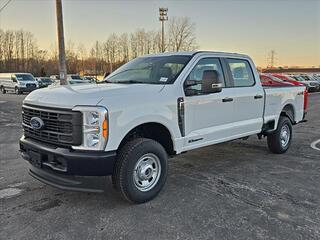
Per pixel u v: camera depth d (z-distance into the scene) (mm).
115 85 4445
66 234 3391
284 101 6730
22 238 3307
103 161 3629
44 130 3953
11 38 90125
